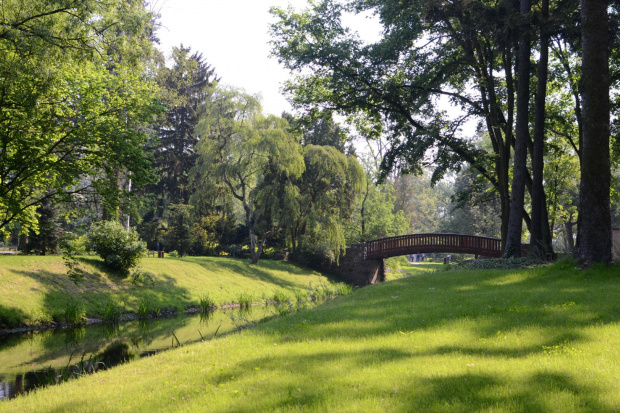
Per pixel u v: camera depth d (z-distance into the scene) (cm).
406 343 752
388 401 489
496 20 2014
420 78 2447
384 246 4316
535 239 2197
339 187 4394
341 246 4366
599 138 1454
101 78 1830
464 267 2217
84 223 2517
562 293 1119
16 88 1518
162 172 5216
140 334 1792
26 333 1792
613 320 797
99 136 1745
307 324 1026
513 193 2202
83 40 1450
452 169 2591
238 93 3947
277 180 4016
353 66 2533
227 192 4075
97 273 2564
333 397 512
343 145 4806
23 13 1366
